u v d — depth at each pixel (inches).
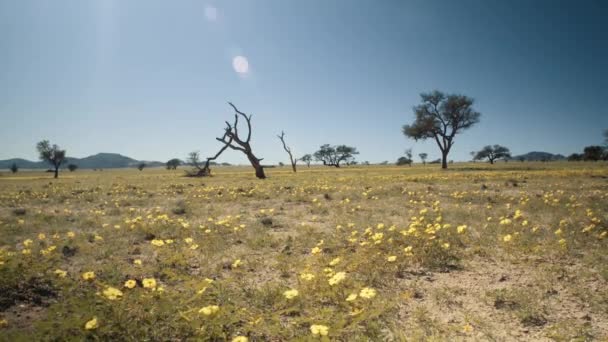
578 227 293.3
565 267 199.8
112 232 311.0
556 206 403.9
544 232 283.1
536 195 526.9
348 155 4842.5
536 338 124.1
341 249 238.1
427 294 166.2
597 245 241.0
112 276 186.2
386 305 145.0
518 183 772.6
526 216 361.4
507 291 165.3
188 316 124.0
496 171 1419.8
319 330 107.3
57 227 342.0
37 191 782.5
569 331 127.1
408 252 215.0
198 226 323.3
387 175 1266.0
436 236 247.1
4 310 148.6
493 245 248.7
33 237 305.0
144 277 192.4
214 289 162.4
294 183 917.2
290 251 249.1
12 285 166.6
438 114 2251.5
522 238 255.6
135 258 234.8
